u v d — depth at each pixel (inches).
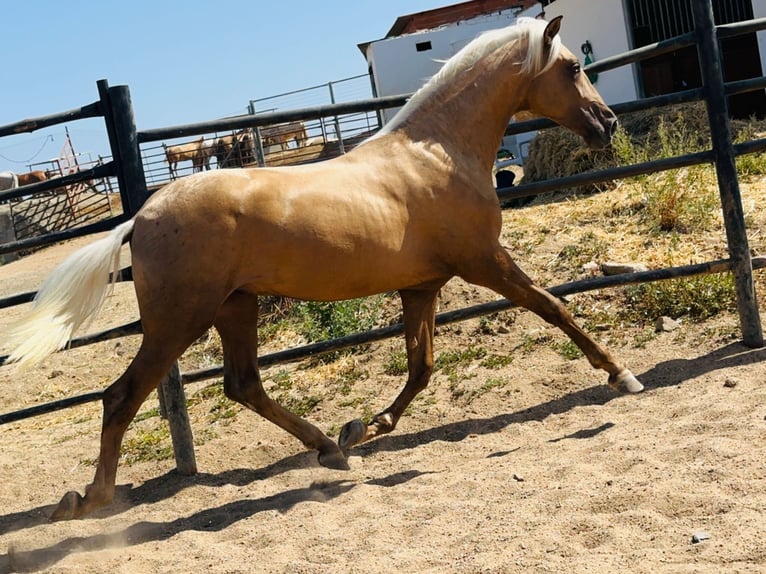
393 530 139.3
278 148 619.5
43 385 310.5
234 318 173.2
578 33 580.4
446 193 172.1
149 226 153.0
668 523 121.7
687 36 213.2
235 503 171.8
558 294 207.8
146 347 155.1
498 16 727.7
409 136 175.9
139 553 147.3
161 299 152.2
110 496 154.2
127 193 190.4
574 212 315.6
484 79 183.8
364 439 179.0
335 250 160.1
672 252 265.1
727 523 116.9
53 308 150.2
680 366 207.8
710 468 137.4
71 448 222.8
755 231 271.7
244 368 176.9
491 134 185.5
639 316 237.6
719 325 225.6
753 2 480.1
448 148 177.2
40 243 189.3
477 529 132.0
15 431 264.4
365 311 274.7
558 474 151.3
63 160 861.2
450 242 173.0
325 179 163.0
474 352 235.8
